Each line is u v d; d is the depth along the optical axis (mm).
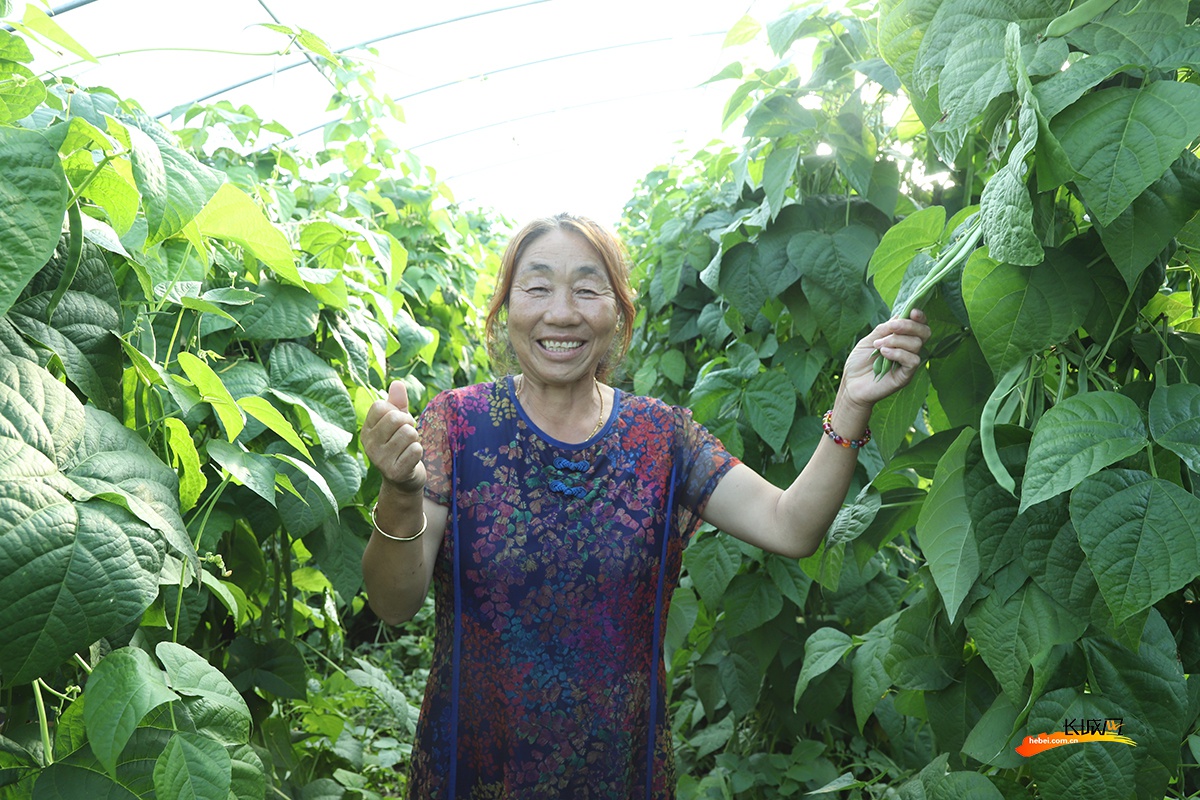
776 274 2139
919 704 1606
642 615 1520
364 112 3406
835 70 2033
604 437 1528
